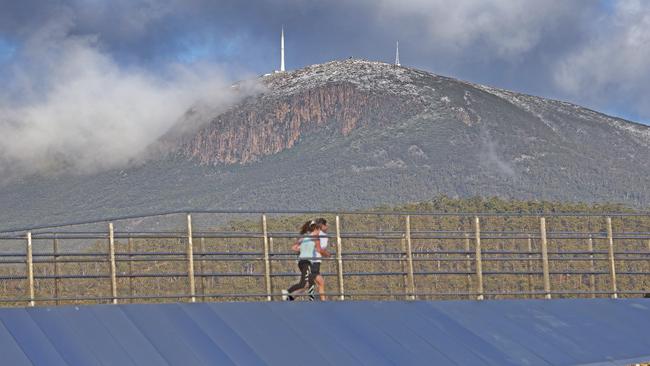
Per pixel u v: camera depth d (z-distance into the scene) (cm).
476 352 4275
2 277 3562
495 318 4612
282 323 4044
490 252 4759
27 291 3609
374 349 4059
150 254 3881
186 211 3953
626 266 10506
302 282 4319
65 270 7831
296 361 3803
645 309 5022
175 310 3888
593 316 4869
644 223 15750
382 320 4322
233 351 3741
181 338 3712
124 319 3716
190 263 3938
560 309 4856
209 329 3841
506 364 4241
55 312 3622
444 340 4309
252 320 4000
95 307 3725
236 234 4109
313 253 4322
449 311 4584
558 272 4866
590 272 4969
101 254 3766
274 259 4219
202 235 4009
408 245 4516
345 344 4034
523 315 4728
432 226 14600
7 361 3269
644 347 4694
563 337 4600
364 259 4422
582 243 11294
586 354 4503
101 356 3462
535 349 4444
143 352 3566
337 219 4359
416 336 4262
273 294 4141
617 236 5031
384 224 14438
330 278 7975
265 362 3731
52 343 3447
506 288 9375
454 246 12325
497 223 15162
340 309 4303
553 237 4891
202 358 3634
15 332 3434
